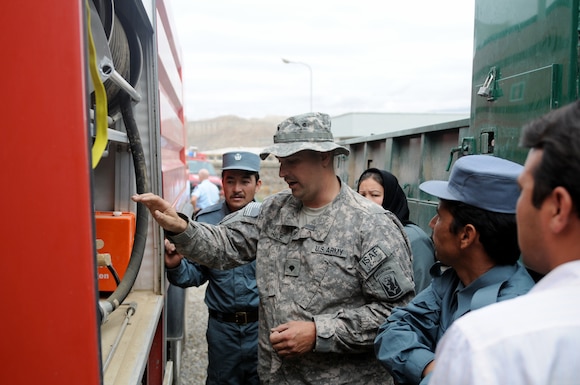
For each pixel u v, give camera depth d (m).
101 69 1.54
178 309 3.62
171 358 3.59
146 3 2.11
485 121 2.55
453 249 1.57
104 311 1.77
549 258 0.88
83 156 1.12
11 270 1.12
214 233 2.29
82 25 1.13
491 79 2.45
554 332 0.77
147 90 2.27
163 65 2.96
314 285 2.05
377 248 1.99
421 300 1.76
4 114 1.11
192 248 2.20
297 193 2.08
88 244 1.13
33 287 1.12
